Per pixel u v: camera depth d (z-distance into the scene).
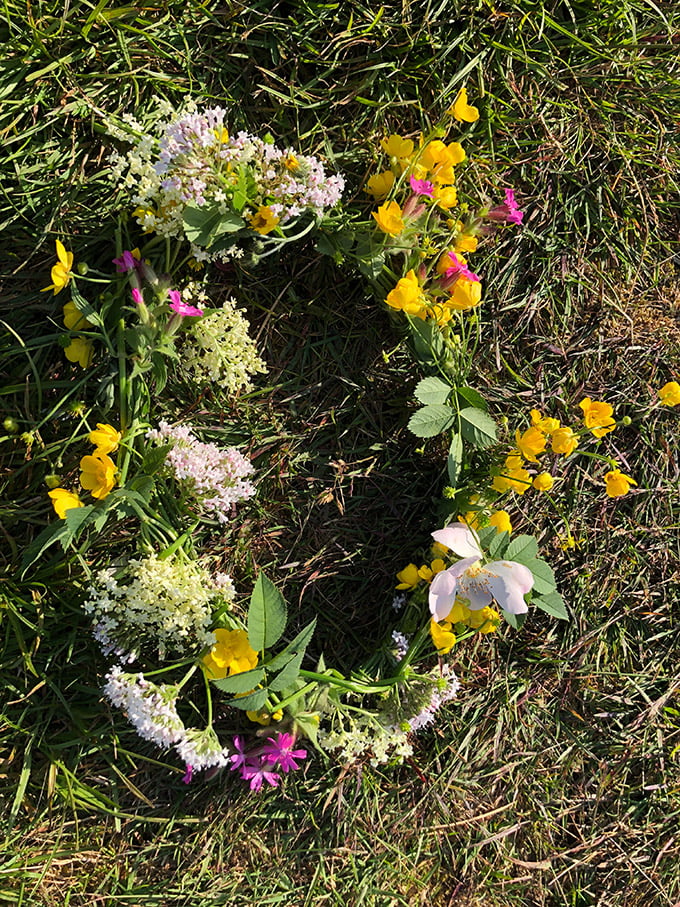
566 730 1.66
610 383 1.67
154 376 1.30
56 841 1.42
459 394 1.40
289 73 1.46
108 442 1.18
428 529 1.57
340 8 1.45
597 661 1.66
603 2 1.57
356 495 1.54
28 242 1.35
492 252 1.57
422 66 1.51
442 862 1.58
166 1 1.37
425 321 1.39
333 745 1.37
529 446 1.36
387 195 1.40
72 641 1.39
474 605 1.35
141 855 1.46
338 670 1.53
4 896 1.38
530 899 1.62
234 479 1.31
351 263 1.47
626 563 1.67
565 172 1.61
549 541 1.64
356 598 1.54
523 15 1.54
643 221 1.66
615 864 1.66
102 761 1.45
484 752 1.61
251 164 1.31
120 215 1.32
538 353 1.63
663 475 1.68
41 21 1.32
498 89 1.56
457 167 1.54
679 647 1.69
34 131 1.34
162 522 1.32
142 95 1.40
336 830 1.53
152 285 1.25
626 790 1.67
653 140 1.66
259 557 1.51
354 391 1.54
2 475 1.38
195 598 1.26
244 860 1.50
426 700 1.43
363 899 1.53
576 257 1.64
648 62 1.62
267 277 1.47
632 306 1.67
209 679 1.31
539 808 1.63
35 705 1.40
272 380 1.50
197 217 1.24
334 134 1.49
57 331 1.38
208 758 1.24
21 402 1.38
